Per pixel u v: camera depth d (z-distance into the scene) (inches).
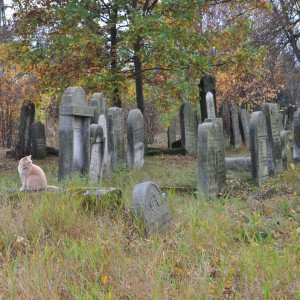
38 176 281.6
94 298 150.3
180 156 622.5
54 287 154.2
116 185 391.2
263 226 241.0
